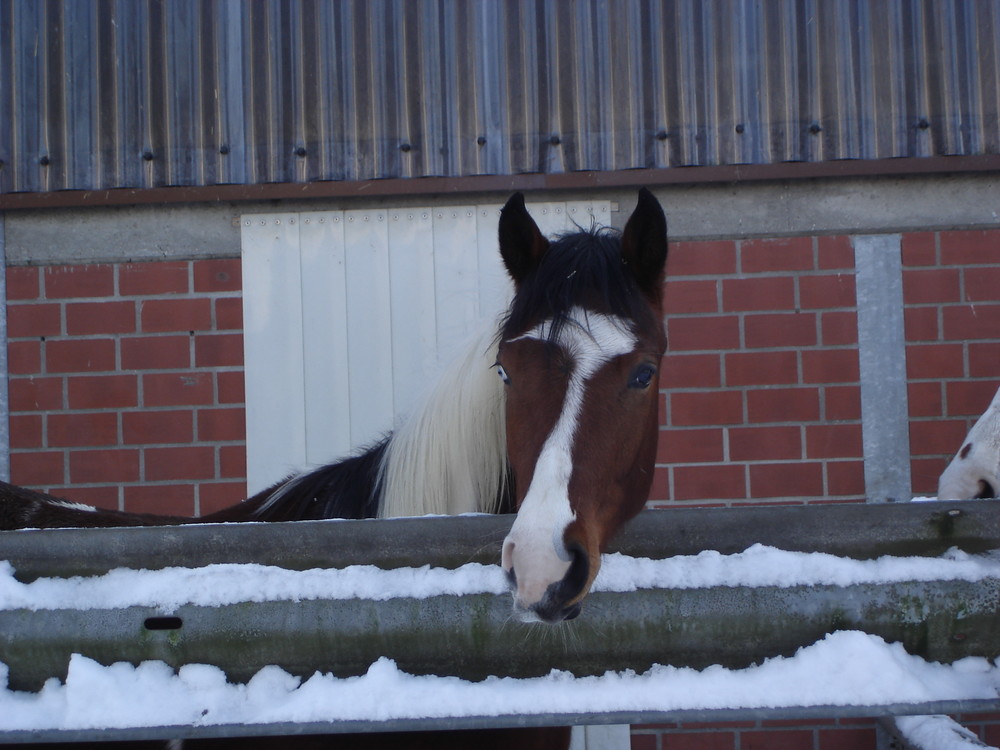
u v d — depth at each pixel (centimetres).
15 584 116
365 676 112
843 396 301
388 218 311
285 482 186
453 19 308
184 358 311
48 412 311
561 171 306
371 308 310
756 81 305
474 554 116
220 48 312
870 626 110
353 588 114
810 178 306
